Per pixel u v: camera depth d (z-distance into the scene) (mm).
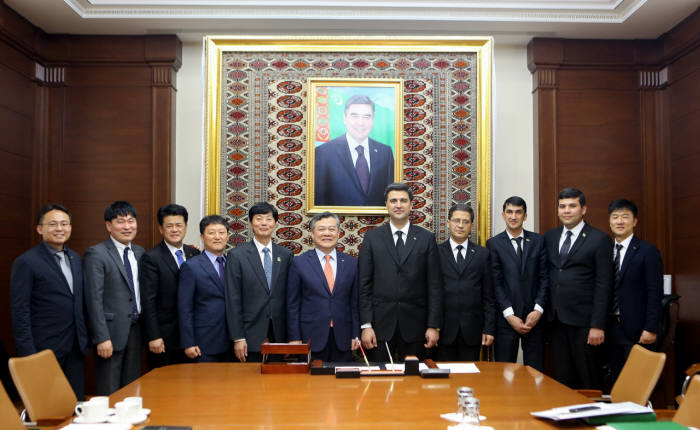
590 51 5480
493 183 5121
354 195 5160
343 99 5188
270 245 4078
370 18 5098
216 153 5098
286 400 2408
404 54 5230
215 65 5141
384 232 4109
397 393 2533
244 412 2225
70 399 2670
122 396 2496
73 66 5402
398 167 5145
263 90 5168
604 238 4051
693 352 4848
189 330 3787
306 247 5094
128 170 5355
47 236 3604
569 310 4059
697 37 4781
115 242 3900
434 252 4059
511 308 4137
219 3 4953
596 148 5457
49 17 4984
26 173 5094
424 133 5180
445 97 5199
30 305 3506
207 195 5062
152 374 2969
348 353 3848
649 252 4012
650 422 2082
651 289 3955
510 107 5621
